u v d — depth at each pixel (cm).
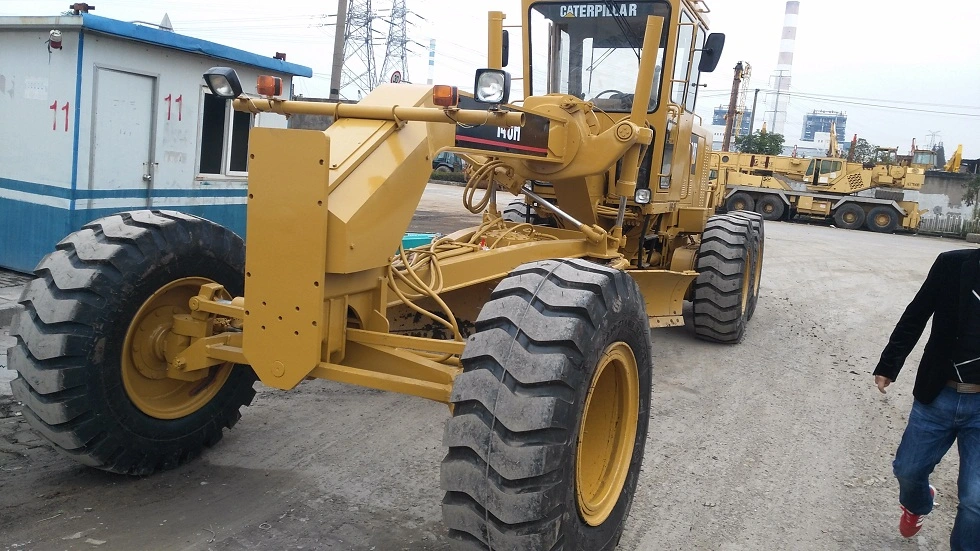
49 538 331
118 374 367
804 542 385
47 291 354
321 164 295
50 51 740
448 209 2030
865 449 519
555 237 591
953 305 333
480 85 333
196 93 855
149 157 817
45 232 772
